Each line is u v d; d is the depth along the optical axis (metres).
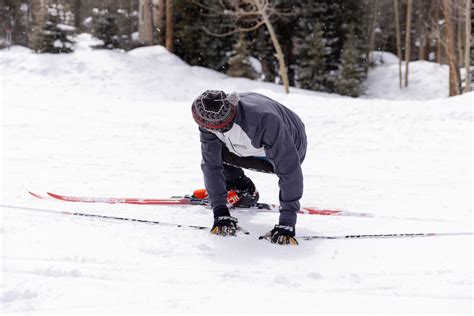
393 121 8.08
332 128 7.84
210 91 2.99
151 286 2.44
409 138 7.30
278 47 18.14
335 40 24.53
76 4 33.97
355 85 23.28
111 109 9.30
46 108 9.13
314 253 3.11
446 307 2.32
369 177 5.52
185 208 3.96
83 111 9.02
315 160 6.31
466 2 17.08
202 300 2.31
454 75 17.73
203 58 23.25
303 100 9.58
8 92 10.82
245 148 3.24
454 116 8.16
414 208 4.34
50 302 2.20
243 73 21.61
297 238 3.39
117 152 6.39
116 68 18.92
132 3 33.38
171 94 18.09
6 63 18.70
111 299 2.27
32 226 3.21
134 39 28.67
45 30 20.05
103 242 3.01
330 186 5.12
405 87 26.02
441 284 2.62
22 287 2.30
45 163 5.59
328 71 24.89
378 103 9.19
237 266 2.82
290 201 3.29
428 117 8.19
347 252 3.14
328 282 2.62
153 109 9.39
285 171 3.21
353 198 4.68
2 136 6.90
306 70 23.55
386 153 6.65
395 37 34.66
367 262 2.96
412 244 3.31
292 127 3.40
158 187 4.83
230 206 4.00
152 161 6.00
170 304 2.25
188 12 23.11
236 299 2.35
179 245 3.08
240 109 3.10
